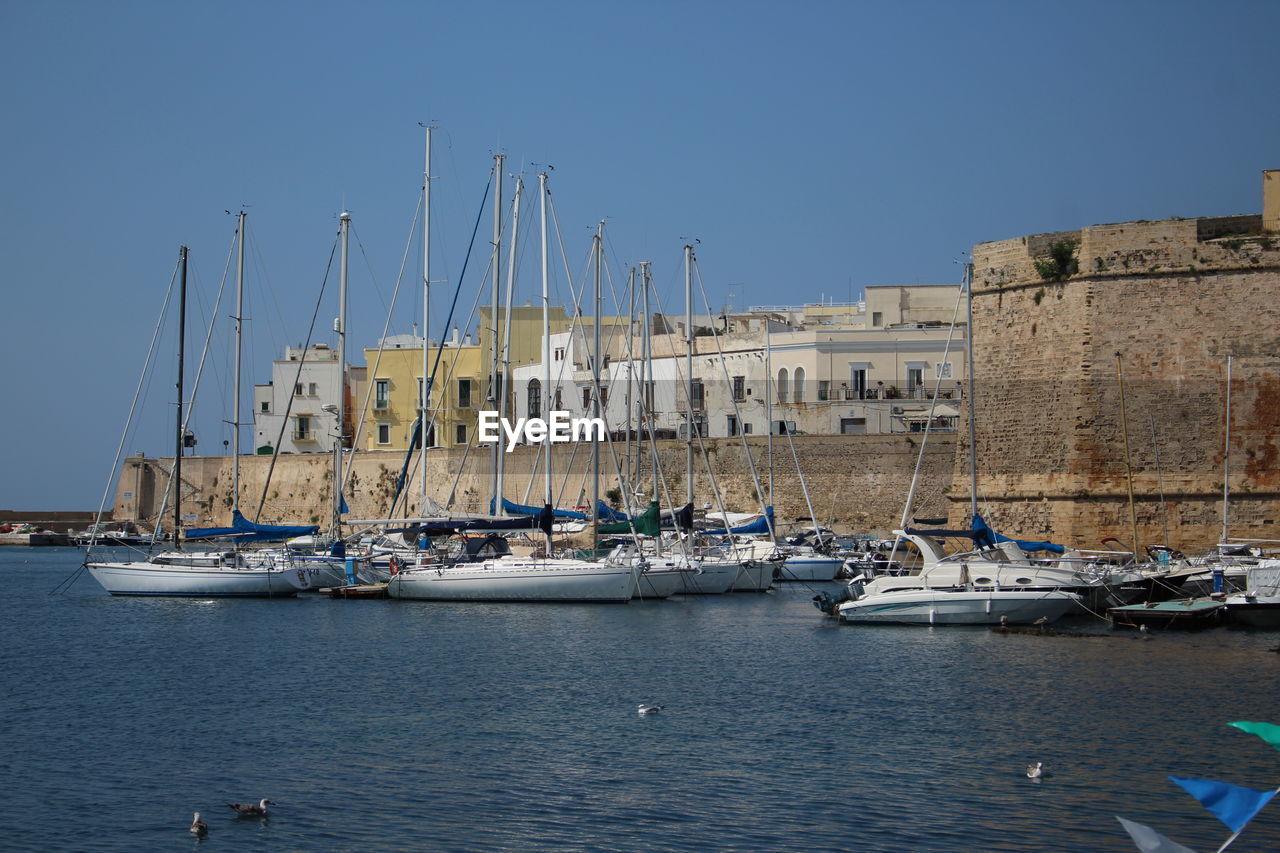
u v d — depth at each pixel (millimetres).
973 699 28406
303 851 18641
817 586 56469
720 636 38781
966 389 55000
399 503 63031
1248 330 48125
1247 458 48031
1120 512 49156
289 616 44594
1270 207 48938
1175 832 19266
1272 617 39750
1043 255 51812
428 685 30609
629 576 47156
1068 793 21094
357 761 23234
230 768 22812
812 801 20766
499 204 53406
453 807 20547
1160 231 49156
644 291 61375
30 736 25281
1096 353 49750
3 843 18906
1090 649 35500
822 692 29406
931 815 20062
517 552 51875
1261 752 23531
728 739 24781
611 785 21688
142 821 19906
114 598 52156
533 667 33219
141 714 27375
